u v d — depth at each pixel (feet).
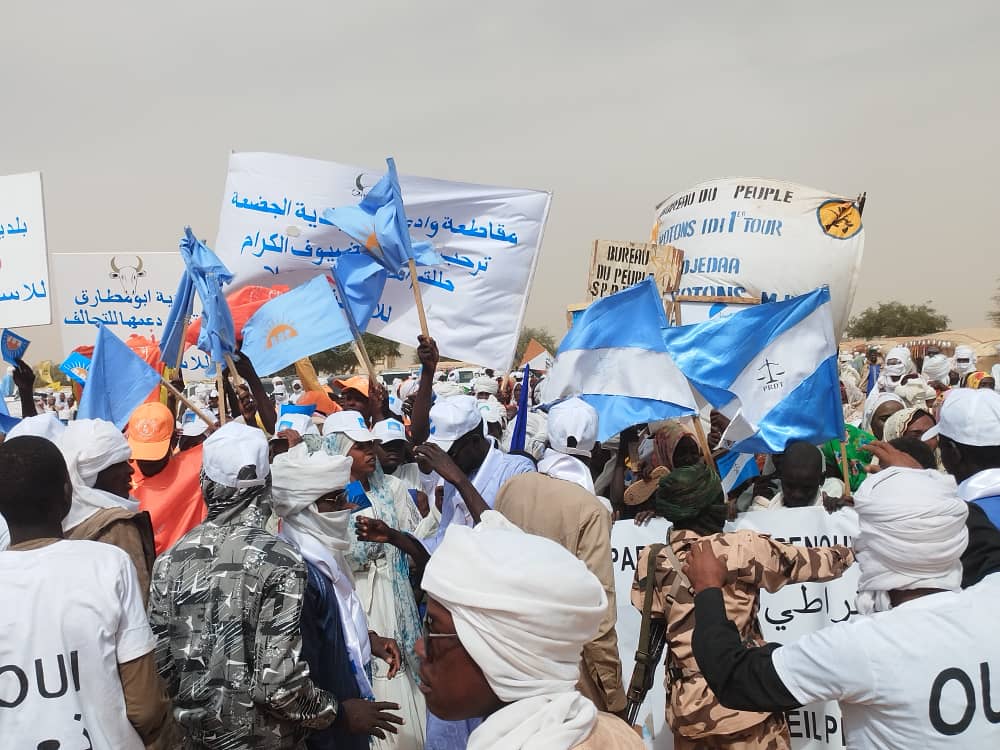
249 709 9.11
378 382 19.83
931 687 6.73
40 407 49.85
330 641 10.59
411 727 13.30
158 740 8.84
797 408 17.40
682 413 17.57
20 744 7.73
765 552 10.58
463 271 21.94
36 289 22.49
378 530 12.51
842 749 12.56
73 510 10.65
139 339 22.45
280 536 10.49
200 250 16.94
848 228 30.63
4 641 7.81
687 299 31.78
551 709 5.08
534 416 27.68
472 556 5.32
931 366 54.70
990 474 11.45
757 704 7.55
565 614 5.13
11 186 22.66
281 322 19.26
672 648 11.10
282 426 18.03
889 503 7.39
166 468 15.24
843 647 7.03
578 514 12.20
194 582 9.30
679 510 11.43
